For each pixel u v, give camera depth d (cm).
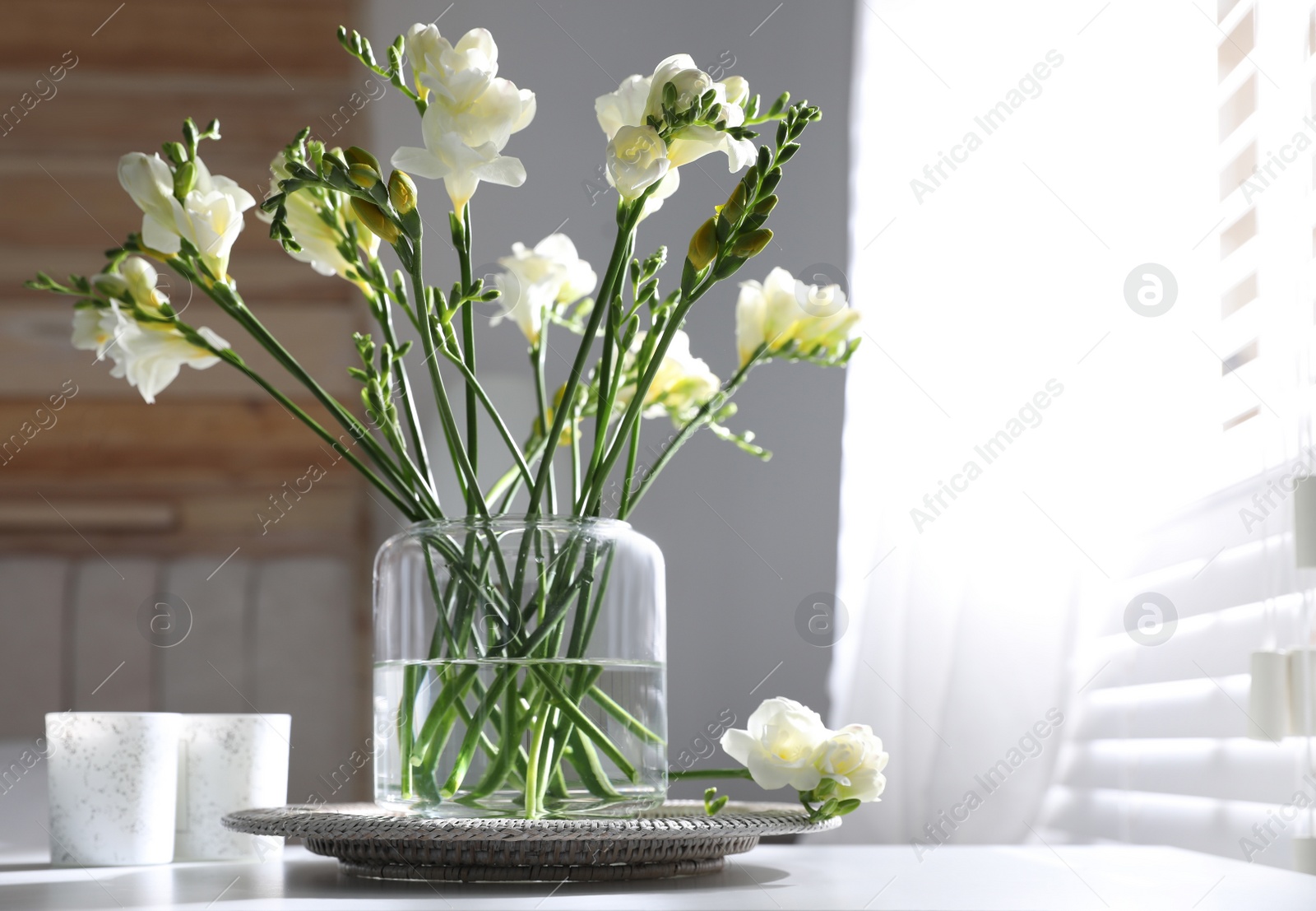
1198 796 115
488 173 67
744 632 152
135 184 69
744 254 69
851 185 152
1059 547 133
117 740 84
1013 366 137
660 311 75
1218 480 118
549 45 155
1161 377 125
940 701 138
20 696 141
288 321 150
